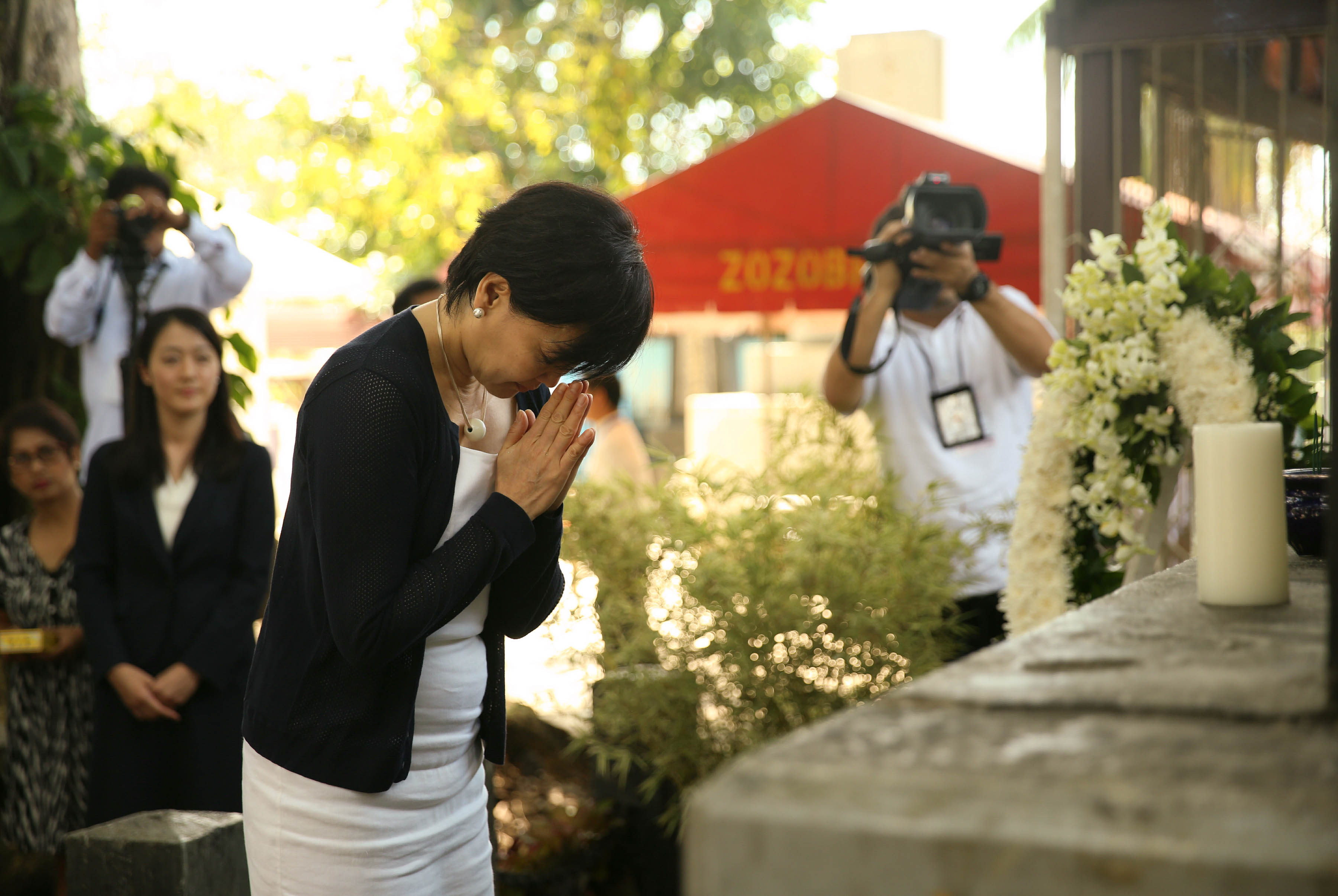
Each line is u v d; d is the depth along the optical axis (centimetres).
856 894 49
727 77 1416
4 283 373
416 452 128
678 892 286
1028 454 207
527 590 149
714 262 516
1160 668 74
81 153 368
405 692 133
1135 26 299
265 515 270
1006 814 49
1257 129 309
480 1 1209
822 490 251
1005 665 75
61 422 293
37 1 377
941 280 260
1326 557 125
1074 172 308
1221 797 50
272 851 136
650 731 250
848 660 235
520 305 125
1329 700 64
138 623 257
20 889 311
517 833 317
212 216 416
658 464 266
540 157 1291
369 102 1072
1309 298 306
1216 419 183
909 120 501
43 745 282
